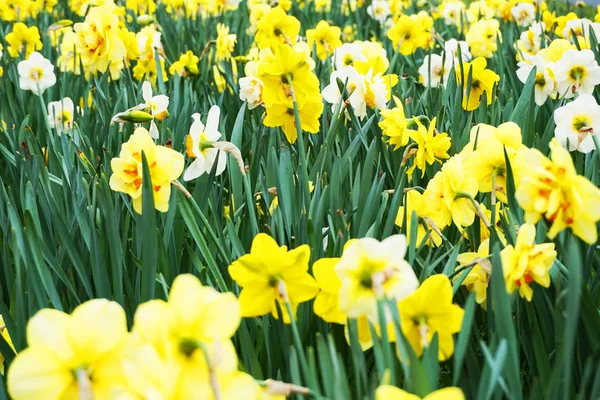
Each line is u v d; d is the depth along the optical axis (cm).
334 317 161
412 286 154
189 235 206
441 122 246
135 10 579
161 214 197
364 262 155
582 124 197
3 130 262
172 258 192
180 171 180
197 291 145
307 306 174
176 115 261
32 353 140
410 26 367
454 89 259
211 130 194
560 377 158
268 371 171
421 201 189
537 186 160
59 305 175
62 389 140
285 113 207
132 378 139
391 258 154
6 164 257
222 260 189
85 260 193
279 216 194
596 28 343
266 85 202
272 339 171
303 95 203
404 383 160
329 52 361
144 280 174
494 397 165
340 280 158
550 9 599
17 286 171
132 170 179
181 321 144
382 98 228
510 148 181
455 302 182
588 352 171
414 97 294
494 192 180
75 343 141
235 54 416
